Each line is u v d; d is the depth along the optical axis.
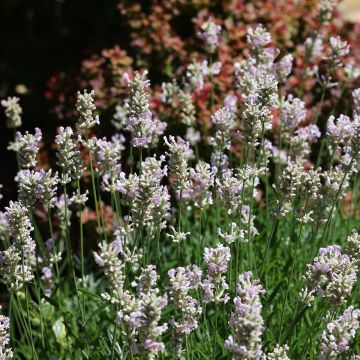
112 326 5.70
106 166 5.21
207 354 5.04
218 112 5.54
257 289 4.00
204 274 5.63
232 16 7.98
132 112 5.04
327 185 5.32
